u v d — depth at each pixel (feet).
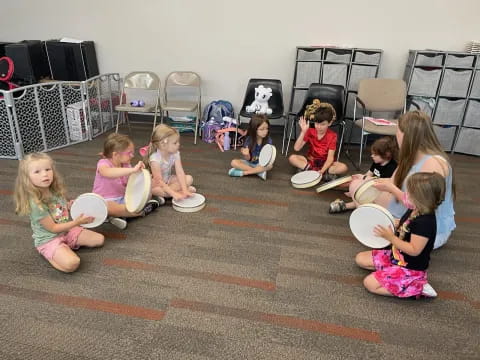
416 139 5.86
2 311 4.93
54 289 5.37
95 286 5.45
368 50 11.69
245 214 7.80
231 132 12.48
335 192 9.05
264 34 12.92
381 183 6.28
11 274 5.66
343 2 12.12
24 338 4.53
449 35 11.98
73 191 8.61
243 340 4.62
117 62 14.08
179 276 5.75
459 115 11.83
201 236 6.89
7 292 5.28
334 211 7.93
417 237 4.84
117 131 13.48
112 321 4.83
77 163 10.32
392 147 7.55
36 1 13.65
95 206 6.19
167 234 6.91
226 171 10.20
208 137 12.75
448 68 11.41
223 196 8.63
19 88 9.93
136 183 6.92
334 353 4.49
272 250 6.55
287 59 13.12
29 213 5.47
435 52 11.25
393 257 5.38
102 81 13.05
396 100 11.60
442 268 6.28
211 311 5.07
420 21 11.96
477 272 6.21
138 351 4.40
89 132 12.37
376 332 4.83
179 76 13.26
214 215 7.70
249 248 6.57
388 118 12.82
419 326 4.97
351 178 8.11
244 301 5.28
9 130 10.11
